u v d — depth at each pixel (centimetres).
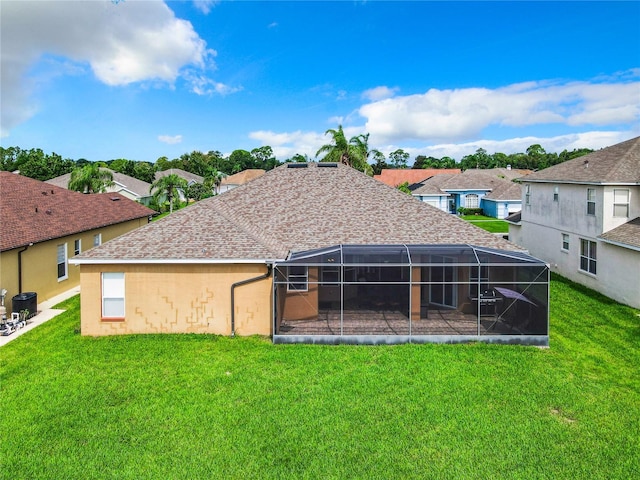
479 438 1007
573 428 1049
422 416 1098
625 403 1168
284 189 2311
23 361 1445
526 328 1608
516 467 909
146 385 1264
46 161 8138
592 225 2417
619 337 1695
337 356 1486
